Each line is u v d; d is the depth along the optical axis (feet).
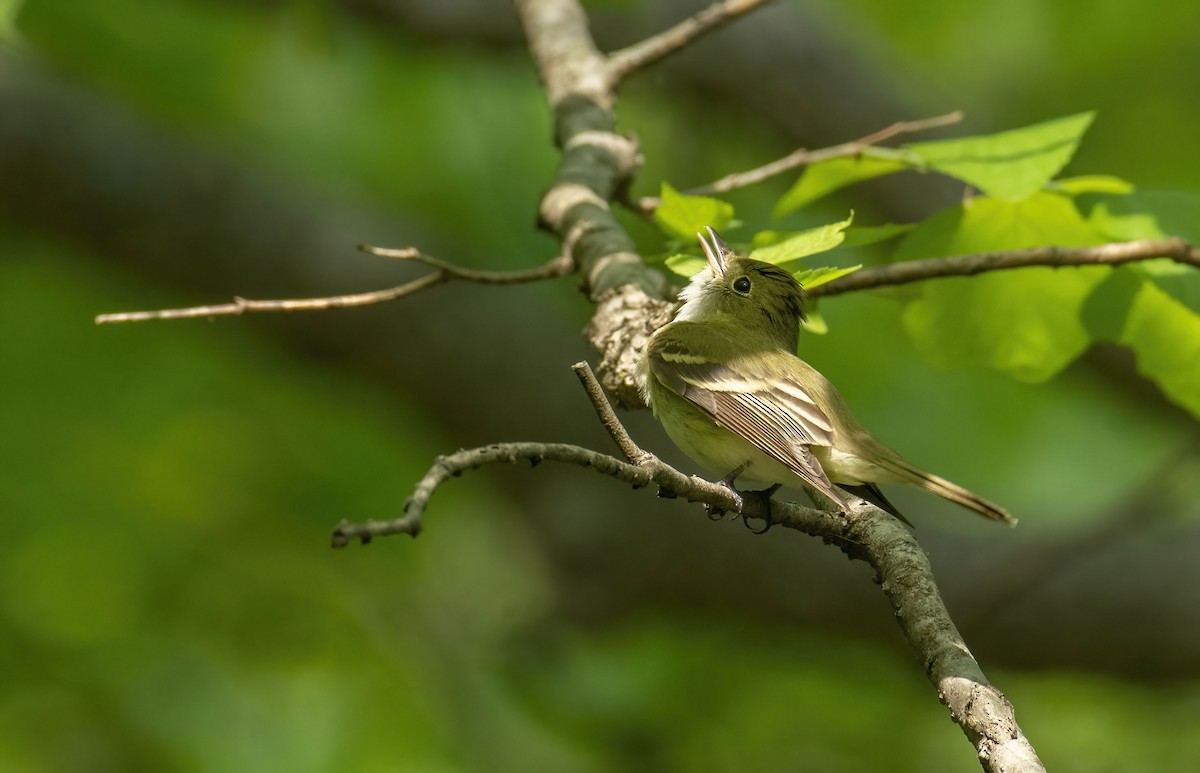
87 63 44.78
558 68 30.22
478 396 42.86
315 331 43.50
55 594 42.75
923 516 46.55
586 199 26.35
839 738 41.06
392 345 43.19
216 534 43.78
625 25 50.34
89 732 41.29
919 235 26.73
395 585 44.55
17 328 43.96
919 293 27.58
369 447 44.62
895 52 55.77
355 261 43.37
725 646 43.27
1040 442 49.67
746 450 26.05
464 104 48.67
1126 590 40.52
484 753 41.86
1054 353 27.55
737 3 30.35
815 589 41.22
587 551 42.01
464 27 46.42
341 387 44.86
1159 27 50.24
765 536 41.45
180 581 43.34
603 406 17.40
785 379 25.94
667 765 40.52
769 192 52.75
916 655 18.29
